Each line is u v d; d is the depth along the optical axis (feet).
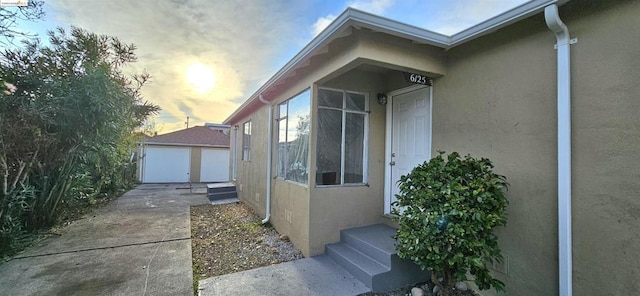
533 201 8.04
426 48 10.56
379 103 14.58
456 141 10.44
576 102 7.09
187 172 52.26
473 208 7.69
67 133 16.79
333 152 13.64
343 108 13.97
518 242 8.39
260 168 21.85
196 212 23.24
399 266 9.95
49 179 17.48
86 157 19.54
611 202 6.44
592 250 6.73
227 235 16.56
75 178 19.76
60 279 10.26
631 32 6.22
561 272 7.12
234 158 34.63
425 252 7.89
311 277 10.44
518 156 8.43
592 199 6.75
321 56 11.99
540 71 7.94
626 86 6.25
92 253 13.11
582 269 6.89
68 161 17.95
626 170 6.22
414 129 12.94
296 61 11.87
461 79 10.32
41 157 16.65
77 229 17.33
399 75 13.78
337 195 13.26
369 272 9.66
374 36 9.56
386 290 9.67
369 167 14.19
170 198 30.60
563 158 7.16
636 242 6.05
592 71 6.81
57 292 9.29
